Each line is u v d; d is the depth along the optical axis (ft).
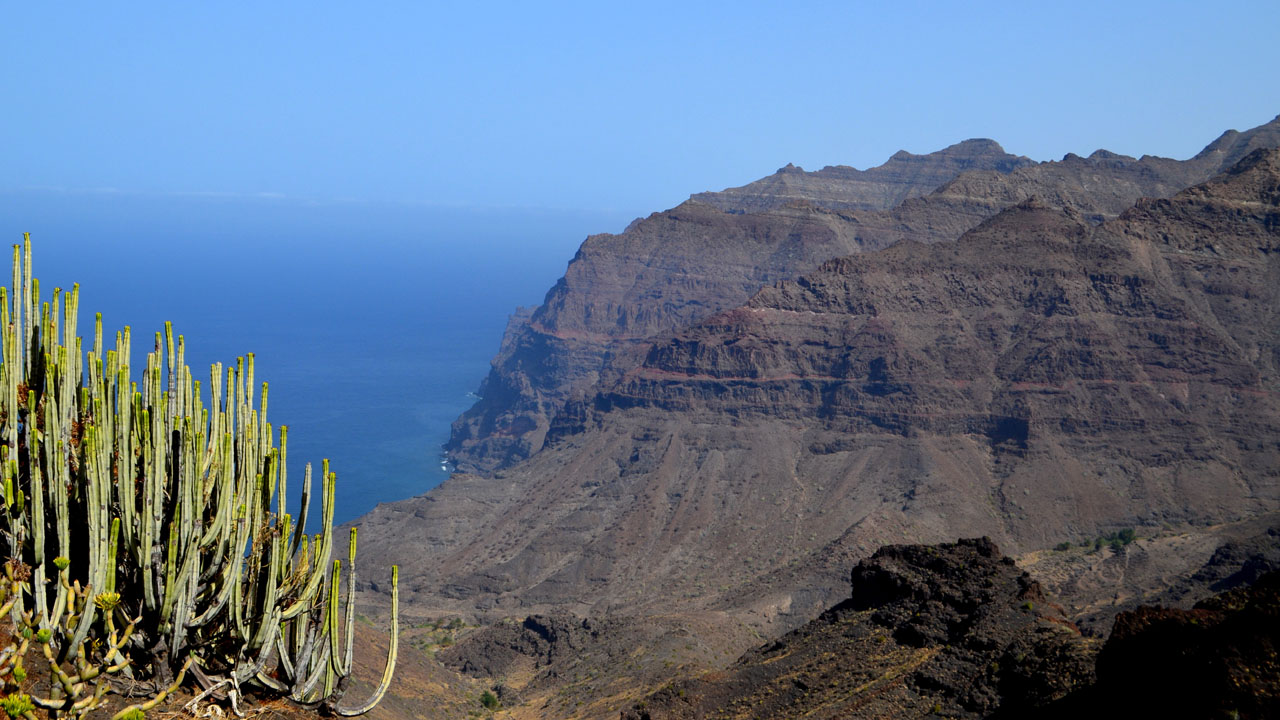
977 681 170.71
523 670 359.05
